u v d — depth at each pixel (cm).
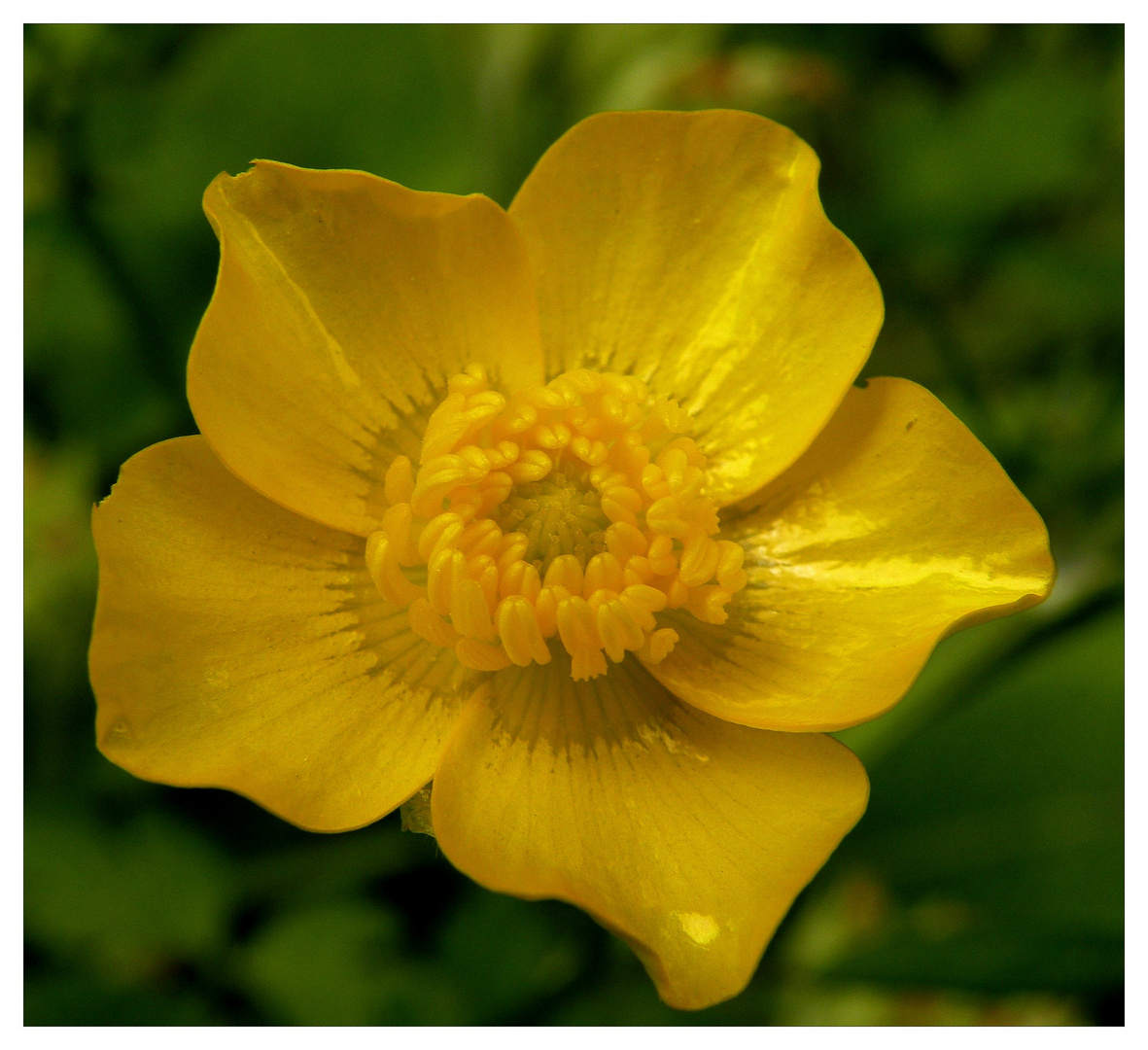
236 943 11
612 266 10
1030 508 10
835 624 10
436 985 11
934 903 11
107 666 10
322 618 10
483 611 10
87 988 11
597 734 10
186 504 10
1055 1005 11
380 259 10
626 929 9
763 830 10
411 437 10
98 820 11
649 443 10
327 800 10
